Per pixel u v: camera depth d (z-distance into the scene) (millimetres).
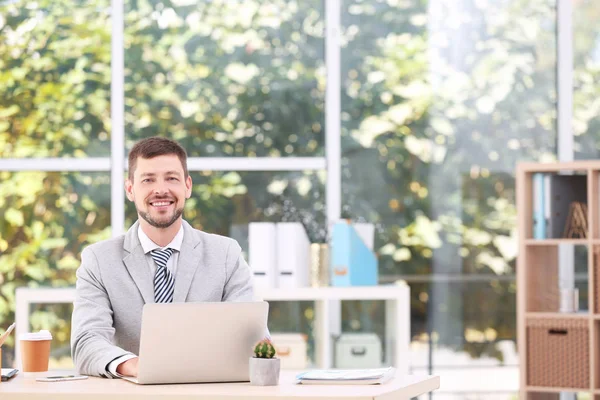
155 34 5980
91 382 2861
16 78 5945
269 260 5348
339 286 5402
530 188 5488
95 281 3316
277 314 5801
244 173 5977
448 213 6000
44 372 3051
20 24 5965
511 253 5996
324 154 6004
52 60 5957
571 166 5316
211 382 2842
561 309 5398
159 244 3359
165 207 3270
